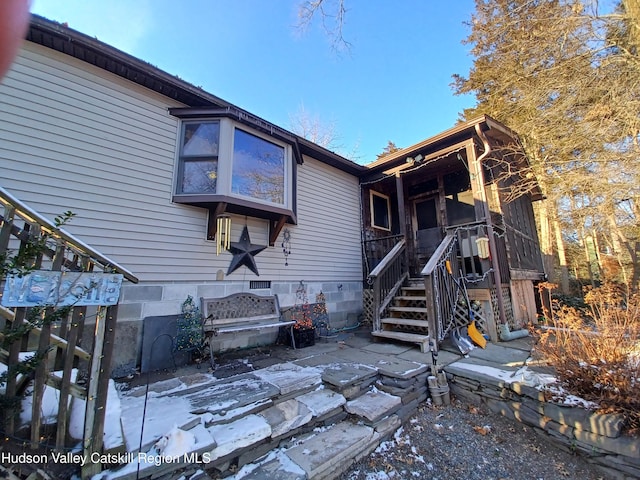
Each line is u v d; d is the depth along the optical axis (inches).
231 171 175.3
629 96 177.6
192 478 73.4
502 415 118.0
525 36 215.0
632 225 335.9
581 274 531.8
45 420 72.5
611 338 106.7
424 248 303.6
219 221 175.9
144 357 143.8
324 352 172.1
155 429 81.2
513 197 247.8
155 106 169.3
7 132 126.3
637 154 181.9
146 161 161.8
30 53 135.4
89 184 142.9
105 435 71.5
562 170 229.6
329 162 267.1
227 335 176.9
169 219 165.2
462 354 157.5
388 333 186.7
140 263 152.7
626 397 91.1
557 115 213.9
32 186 129.0
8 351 62.7
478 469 92.1
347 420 110.3
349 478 87.7
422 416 121.7
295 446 92.7
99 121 149.3
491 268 197.0
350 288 270.7
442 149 234.8
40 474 61.2
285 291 216.4
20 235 60.6
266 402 104.2
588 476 89.2
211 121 179.3
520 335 198.8
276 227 205.9
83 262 68.7
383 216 324.5
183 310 162.4
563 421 100.6
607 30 189.2
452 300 188.1
